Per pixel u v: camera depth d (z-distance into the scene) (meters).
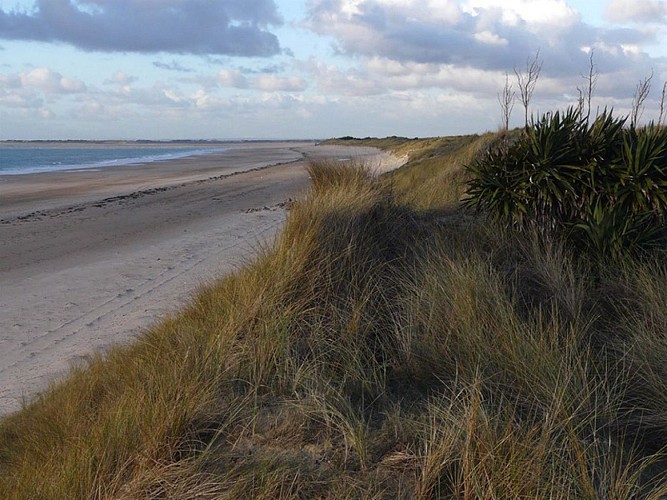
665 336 3.61
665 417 2.97
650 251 5.00
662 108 6.14
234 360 3.85
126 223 14.56
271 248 5.87
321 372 3.61
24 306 7.39
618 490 2.45
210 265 9.01
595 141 5.61
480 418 2.90
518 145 6.17
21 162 64.19
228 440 3.07
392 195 7.30
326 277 4.82
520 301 4.52
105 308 7.16
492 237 5.78
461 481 2.59
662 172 5.12
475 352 3.60
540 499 2.44
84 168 49.81
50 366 5.35
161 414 3.05
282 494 2.58
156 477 2.71
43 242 12.18
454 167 12.41
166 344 4.39
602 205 5.46
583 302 4.46
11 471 3.30
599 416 3.04
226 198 19.77
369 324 4.20
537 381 3.26
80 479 2.73
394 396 3.49
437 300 4.21
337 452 2.91
